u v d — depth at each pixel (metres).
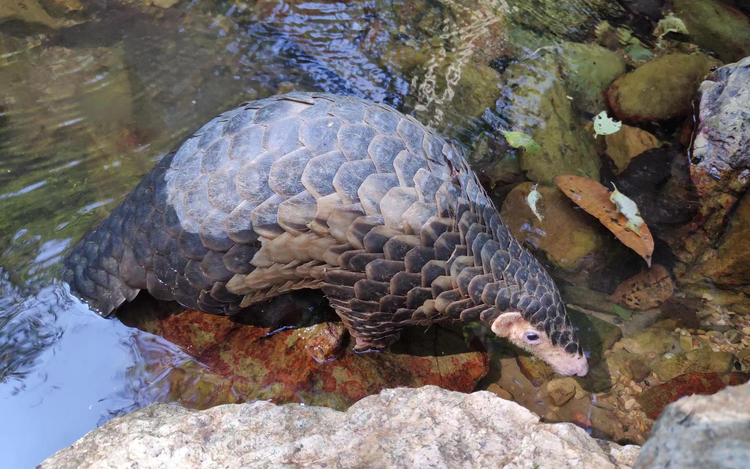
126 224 0.79
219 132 0.77
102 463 0.63
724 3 1.12
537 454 0.60
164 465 0.63
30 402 0.76
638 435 0.81
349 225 0.74
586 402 0.83
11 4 1.04
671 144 1.00
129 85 1.00
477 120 1.00
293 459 0.63
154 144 0.95
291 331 0.82
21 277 0.83
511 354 0.86
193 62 1.02
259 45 1.05
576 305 0.89
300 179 0.74
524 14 1.12
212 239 0.75
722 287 0.90
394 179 0.76
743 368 0.84
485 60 1.06
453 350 0.84
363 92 1.01
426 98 1.01
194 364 0.79
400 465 0.61
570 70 1.06
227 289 0.77
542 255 0.91
